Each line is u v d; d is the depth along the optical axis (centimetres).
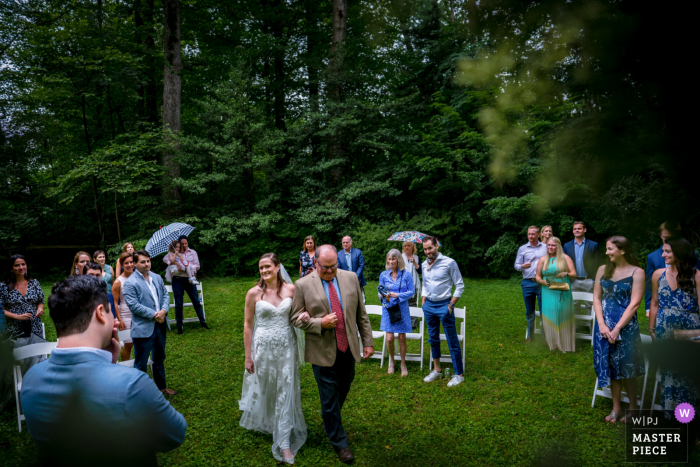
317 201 1456
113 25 1281
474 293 1025
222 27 1734
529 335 651
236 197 1470
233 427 408
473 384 495
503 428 390
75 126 1371
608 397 451
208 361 590
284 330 376
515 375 520
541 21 73
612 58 67
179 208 1338
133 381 142
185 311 880
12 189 1203
